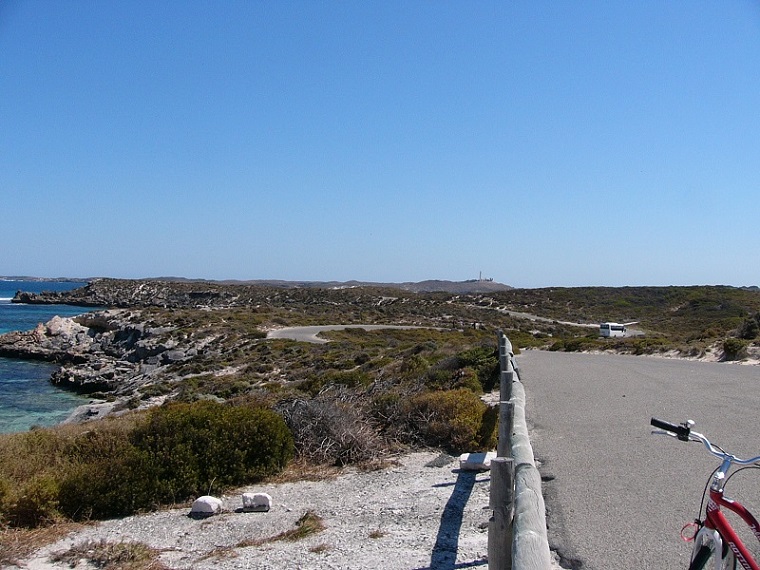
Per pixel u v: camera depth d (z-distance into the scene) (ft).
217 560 19.66
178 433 29.25
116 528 23.93
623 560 16.79
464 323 256.32
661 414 37.65
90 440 34.09
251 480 29.63
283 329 214.07
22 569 19.74
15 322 290.35
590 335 202.90
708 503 12.02
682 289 328.49
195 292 407.23
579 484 23.90
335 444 32.81
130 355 179.11
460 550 18.76
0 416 104.53
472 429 32.86
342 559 18.81
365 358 120.67
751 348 78.38
